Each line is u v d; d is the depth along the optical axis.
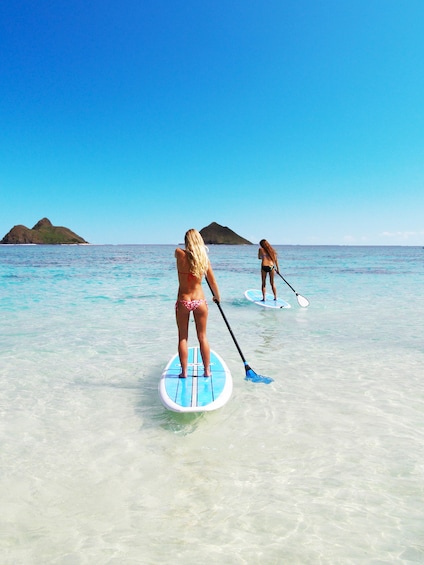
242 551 2.52
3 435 4.14
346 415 4.60
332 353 7.30
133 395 5.27
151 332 9.09
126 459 3.67
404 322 10.30
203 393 4.75
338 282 22.05
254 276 27.05
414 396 5.18
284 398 5.14
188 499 3.07
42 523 2.80
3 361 6.75
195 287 5.07
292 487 3.21
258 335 8.80
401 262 51.12
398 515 2.86
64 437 4.10
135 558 2.46
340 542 2.60
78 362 6.73
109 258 63.03
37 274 27.44
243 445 3.92
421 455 3.69
